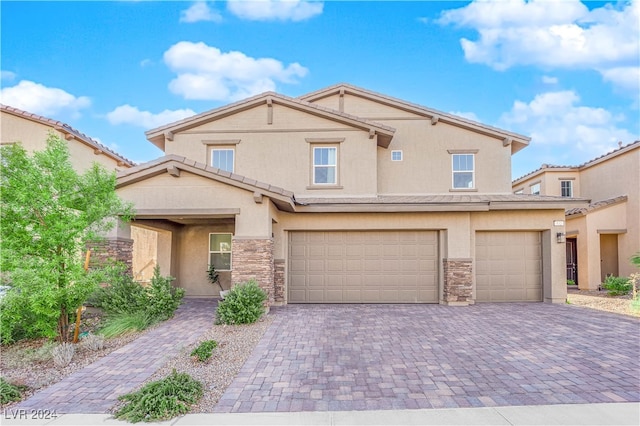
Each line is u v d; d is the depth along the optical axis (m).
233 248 10.96
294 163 14.62
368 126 14.33
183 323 9.88
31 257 7.36
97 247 10.03
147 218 11.87
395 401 5.32
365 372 6.45
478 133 15.73
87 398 5.50
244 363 6.90
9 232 7.28
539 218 13.40
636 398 5.34
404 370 6.54
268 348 7.78
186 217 11.62
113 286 10.02
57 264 7.48
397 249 13.45
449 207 12.76
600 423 4.62
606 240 19.27
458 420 4.73
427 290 13.33
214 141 14.83
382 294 13.35
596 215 18.08
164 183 11.09
